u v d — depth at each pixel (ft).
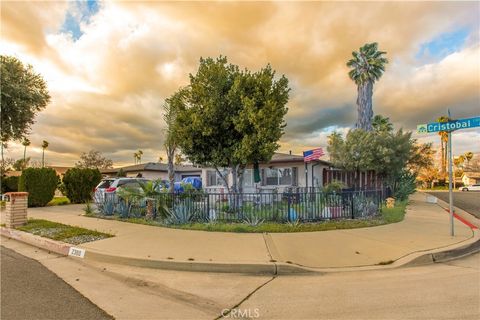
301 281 17.79
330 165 68.90
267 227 30.60
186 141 41.37
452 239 26.40
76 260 22.89
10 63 70.90
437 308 13.73
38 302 14.89
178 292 16.25
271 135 38.96
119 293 16.16
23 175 60.85
